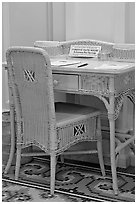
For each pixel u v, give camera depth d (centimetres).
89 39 366
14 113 353
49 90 307
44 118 317
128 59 347
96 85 312
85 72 311
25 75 321
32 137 330
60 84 327
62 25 382
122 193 315
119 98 319
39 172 357
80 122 332
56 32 386
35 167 368
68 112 342
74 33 371
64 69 318
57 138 316
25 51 311
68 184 331
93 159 375
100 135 345
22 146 339
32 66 313
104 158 370
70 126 324
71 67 317
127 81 325
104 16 359
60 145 319
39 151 387
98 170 359
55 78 328
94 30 364
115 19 351
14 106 350
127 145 360
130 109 361
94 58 361
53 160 316
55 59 371
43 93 312
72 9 368
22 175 351
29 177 347
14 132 355
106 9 357
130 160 369
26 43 405
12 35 413
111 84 304
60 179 341
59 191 319
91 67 315
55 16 384
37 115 322
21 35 407
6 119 388
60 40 386
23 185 332
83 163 375
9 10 409
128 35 353
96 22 363
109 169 360
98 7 360
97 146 346
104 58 356
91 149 376
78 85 319
